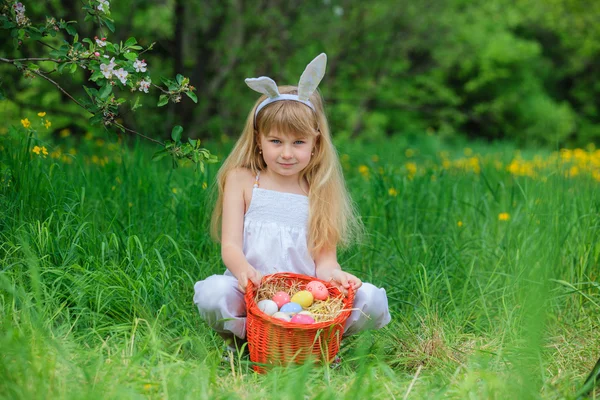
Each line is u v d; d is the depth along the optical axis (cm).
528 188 407
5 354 209
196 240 346
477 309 319
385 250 368
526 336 269
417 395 223
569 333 292
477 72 1582
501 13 1612
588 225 342
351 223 339
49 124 353
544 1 1542
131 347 241
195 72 836
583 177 468
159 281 298
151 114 810
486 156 802
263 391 214
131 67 281
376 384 224
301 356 235
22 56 560
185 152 290
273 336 232
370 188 425
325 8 1001
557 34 1673
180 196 375
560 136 1595
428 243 379
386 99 1350
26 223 300
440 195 438
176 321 281
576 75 1748
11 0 283
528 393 209
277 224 268
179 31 796
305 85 259
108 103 287
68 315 258
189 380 215
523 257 328
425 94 1506
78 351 231
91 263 295
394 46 1132
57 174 354
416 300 316
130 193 383
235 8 843
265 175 274
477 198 455
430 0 1112
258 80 257
